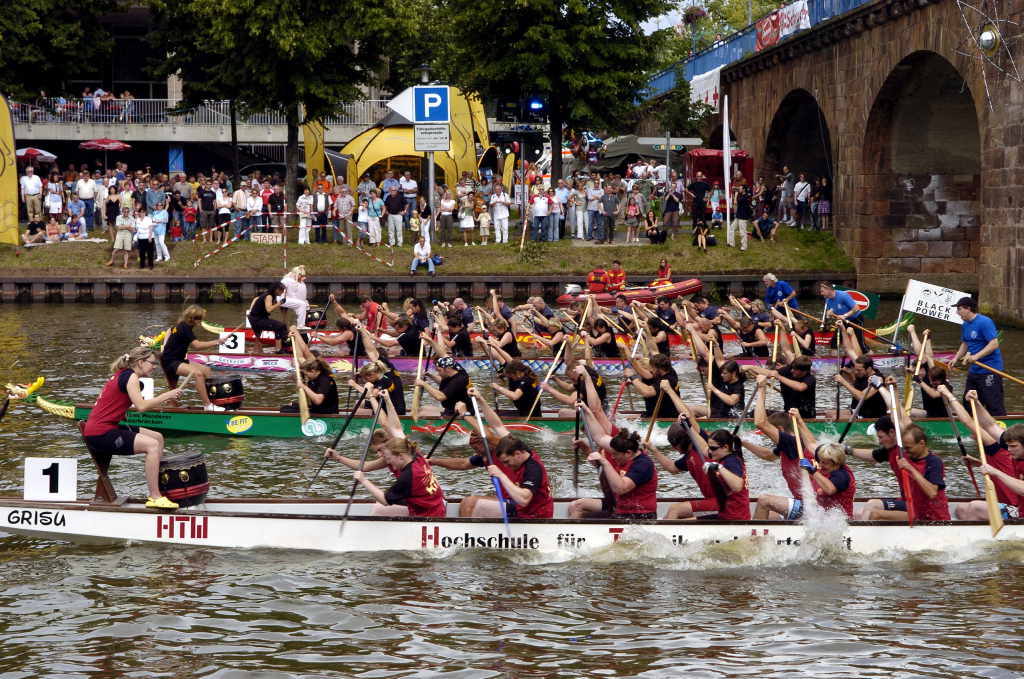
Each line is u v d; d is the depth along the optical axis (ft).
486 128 157.17
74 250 123.54
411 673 28.81
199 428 55.67
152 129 178.29
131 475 47.83
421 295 120.47
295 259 122.21
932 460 37.68
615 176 136.77
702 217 126.21
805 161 151.53
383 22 126.93
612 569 36.42
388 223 127.34
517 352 67.21
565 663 29.32
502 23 129.29
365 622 32.04
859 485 46.60
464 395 54.95
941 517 37.93
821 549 37.27
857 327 69.92
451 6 131.44
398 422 42.96
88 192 130.52
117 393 38.34
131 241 119.96
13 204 122.72
